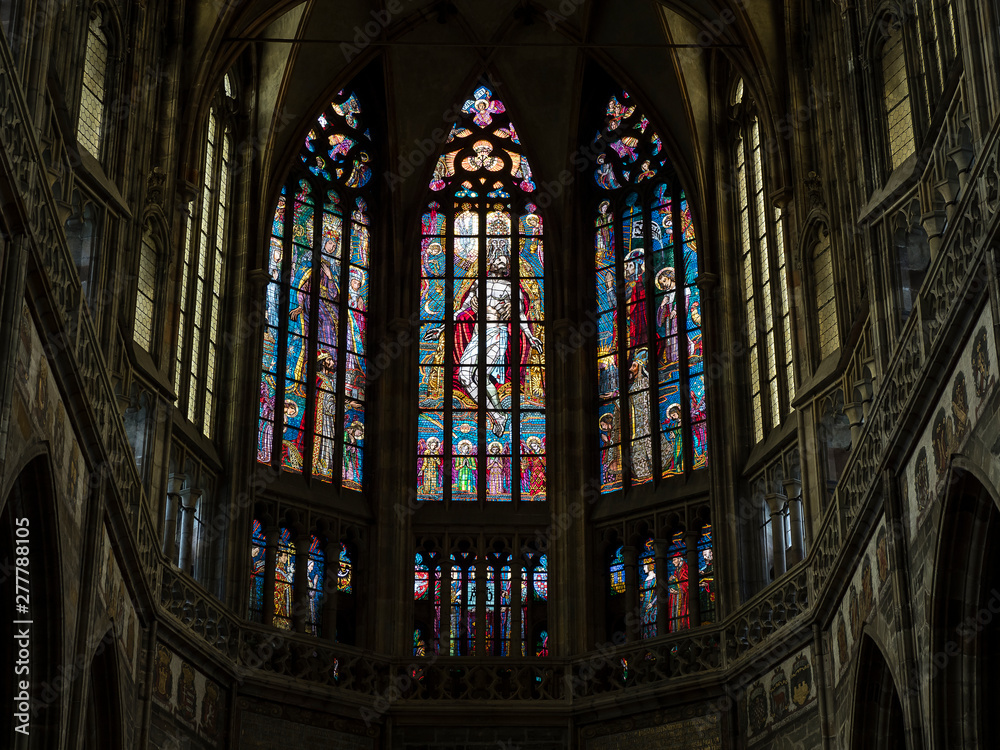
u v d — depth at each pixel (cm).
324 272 4175
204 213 3791
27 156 2103
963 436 2195
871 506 2664
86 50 3039
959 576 2305
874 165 2969
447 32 4319
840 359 3119
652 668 3600
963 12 2295
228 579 3544
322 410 4028
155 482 3206
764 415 3675
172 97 3475
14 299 1992
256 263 3919
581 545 3953
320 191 4247
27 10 2319
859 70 3073
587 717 3669
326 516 3897
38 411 2161
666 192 4250
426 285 4297
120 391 3066
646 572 3888
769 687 3291
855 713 2788
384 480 4006
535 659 3753
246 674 3412
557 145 4381
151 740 2953
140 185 3241
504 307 4281
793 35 3600
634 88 4197
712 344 3872
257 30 3725
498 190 4403
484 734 3669
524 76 4378
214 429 3709
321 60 4131
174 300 3434
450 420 4147
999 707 2300
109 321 2969
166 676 3062
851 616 2844
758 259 3816
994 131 2066
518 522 4022
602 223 4344
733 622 3469
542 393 4197
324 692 3550
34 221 2111
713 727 3434
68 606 2361
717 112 4069
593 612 3900
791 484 3447
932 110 2773
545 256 4334
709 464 3750
